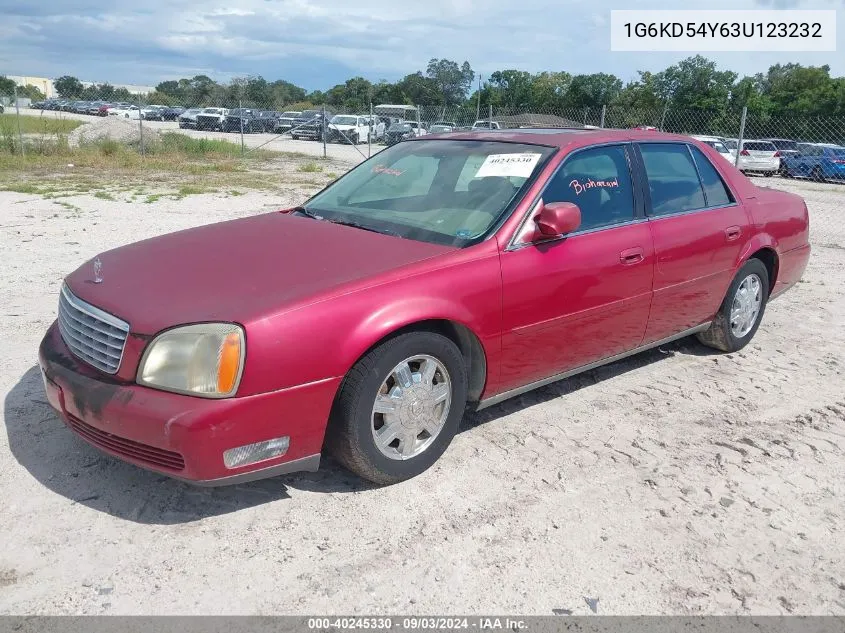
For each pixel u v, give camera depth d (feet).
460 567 9.25
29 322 17.65
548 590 8.91
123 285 10.44
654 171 14.69
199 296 9.86
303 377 9.47
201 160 72.90
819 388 15.78
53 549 9.23
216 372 9.02
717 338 17.11
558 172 12.78
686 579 9.25
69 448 11.67
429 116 107.34
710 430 13.48
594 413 13.98
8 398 13.35
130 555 9.19
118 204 38.37
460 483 11.20
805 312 21.94
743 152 80.28
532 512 10.52
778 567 9.59
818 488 11.62
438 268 10.91
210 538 9.61
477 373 11.91
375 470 10.56
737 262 16.21
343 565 9.20
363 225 12.72
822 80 159.53
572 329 12.89
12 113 142.61
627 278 13.48
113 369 9.57
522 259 11.78
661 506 10.84
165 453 9.15
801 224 18.40
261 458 9.49
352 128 107.86
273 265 10.79
